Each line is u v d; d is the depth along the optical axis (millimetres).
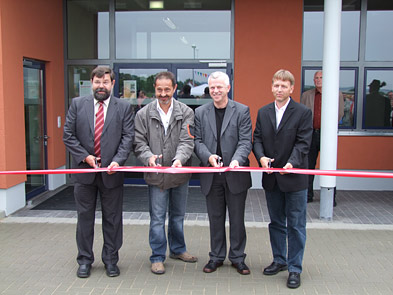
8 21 5789
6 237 4957
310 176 6555
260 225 5414
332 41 5434
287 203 3729
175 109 3916
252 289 3674
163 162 3912
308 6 7465
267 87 7402
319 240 4902
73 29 7762
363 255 4461
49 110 7230
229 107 3859
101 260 4289
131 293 3596
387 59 7516
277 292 3623
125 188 7625
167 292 3613
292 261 3760
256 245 4727
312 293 3611
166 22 7613
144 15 7645
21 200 6219
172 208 4188
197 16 7551
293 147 3693
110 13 7633
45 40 6941
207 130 3871
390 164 7477
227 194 3902
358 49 7500
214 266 4016
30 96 6691
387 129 7543
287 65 7348
